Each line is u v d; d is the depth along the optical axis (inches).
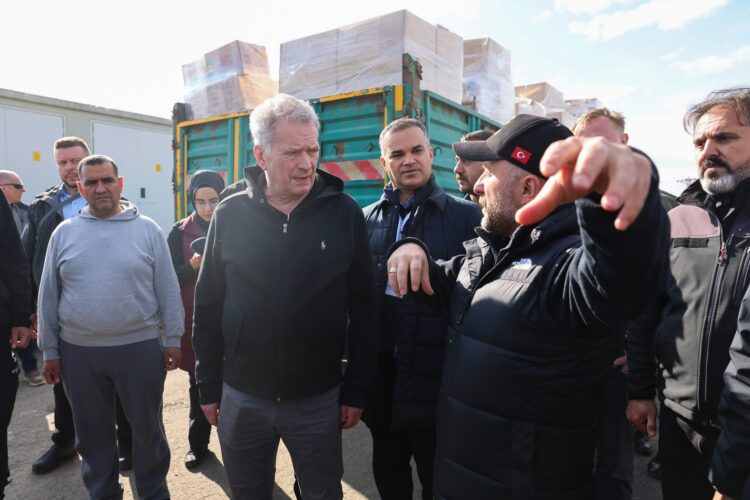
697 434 52.3
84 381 72.9
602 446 62.1
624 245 23.3
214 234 59.6
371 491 88.8
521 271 38.0
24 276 80.1
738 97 50.6
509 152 38.8
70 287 72.6
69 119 278.1
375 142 113.3
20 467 95.7
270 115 53.1
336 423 59.2
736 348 39.8
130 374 73.7
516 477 37.3
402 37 110.3
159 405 78.1
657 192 23.4
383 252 74.9
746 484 36.4
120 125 302.0
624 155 18.5
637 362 59.7
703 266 52.1
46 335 73.9
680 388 52.8
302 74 132.0
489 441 38.4
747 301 39.2
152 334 76.8
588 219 23.9
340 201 59.8
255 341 54.7
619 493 60.6
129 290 73.4
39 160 266.4
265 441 58.5
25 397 133.6
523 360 36.4
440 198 72.4
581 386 36.0
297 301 54.3
